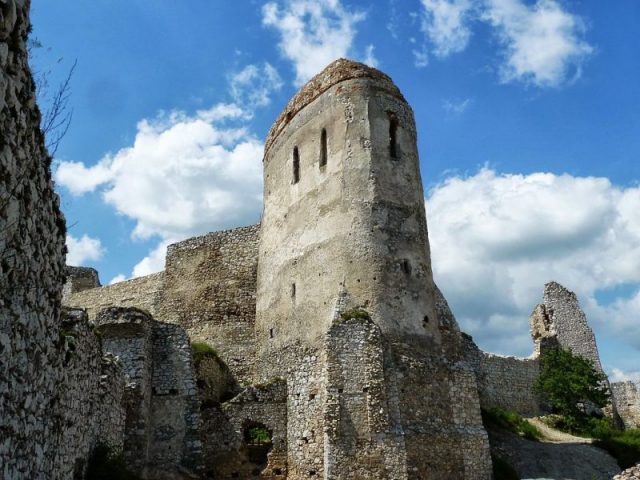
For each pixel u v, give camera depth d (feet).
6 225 23.86
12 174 24.14
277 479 65.36
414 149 79.41
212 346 95.45
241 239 103.71
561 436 96.99
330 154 77.46
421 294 70.85
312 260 74.43
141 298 115.14
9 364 24.70
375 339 64.59
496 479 68.13
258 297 85.51
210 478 65.10
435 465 62.69
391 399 63.21
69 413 35.68
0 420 23.77
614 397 132.57
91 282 140.05
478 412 68.90
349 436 60.54
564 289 141.69
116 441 53.21
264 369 78.43
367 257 69.77
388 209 73.00
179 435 64.28
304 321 72.38
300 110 85.30
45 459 30.17
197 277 104.27
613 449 84.69
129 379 61.62
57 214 30.96
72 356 35.91
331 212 74.33
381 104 78.59
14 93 23.97
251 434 72.49
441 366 68.44
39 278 28.25
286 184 84.02
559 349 122.01
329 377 62.54
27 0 25.05
